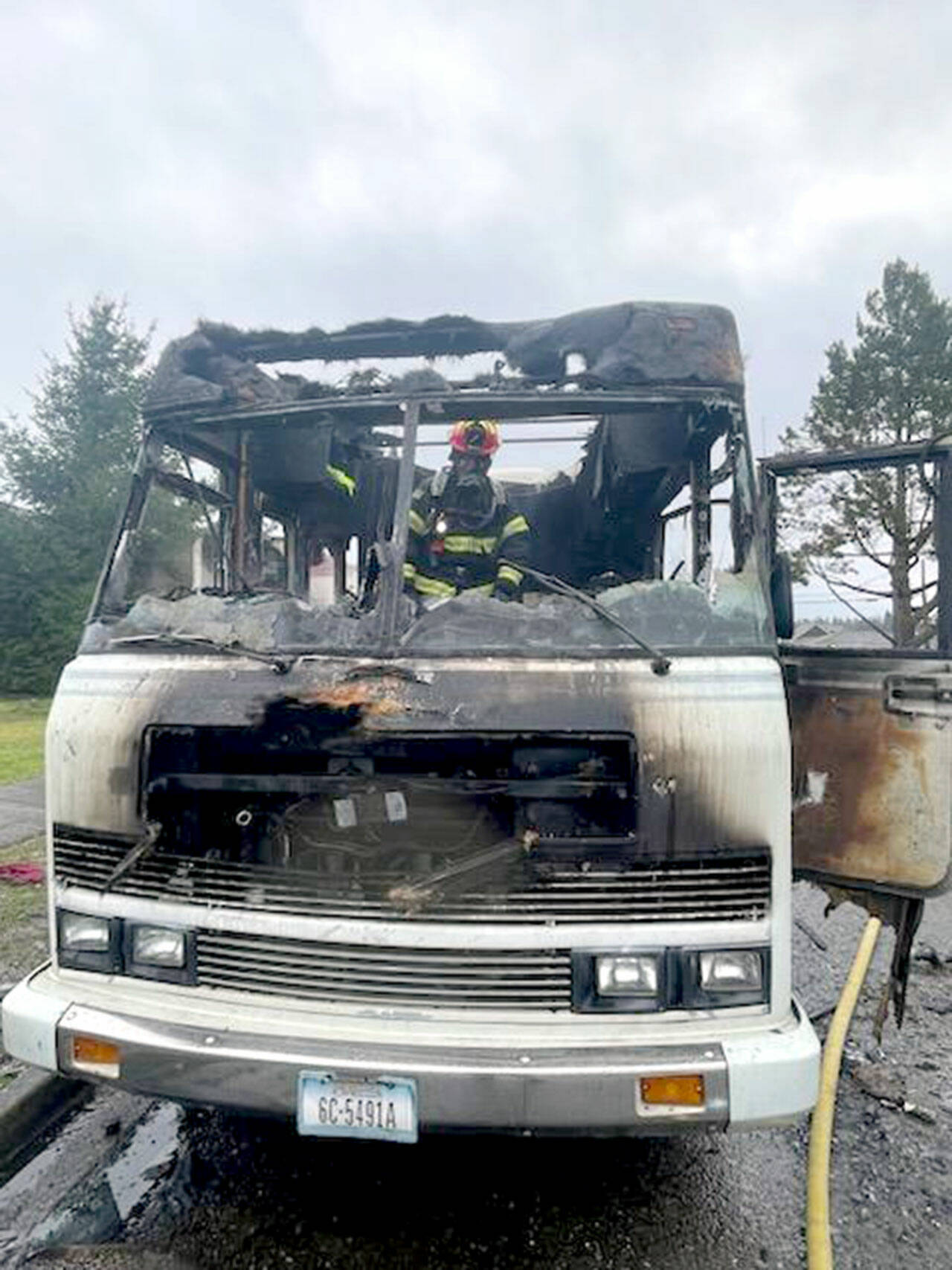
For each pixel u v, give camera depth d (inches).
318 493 155.7
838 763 121.6
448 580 145.4
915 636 133.7
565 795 95.9
